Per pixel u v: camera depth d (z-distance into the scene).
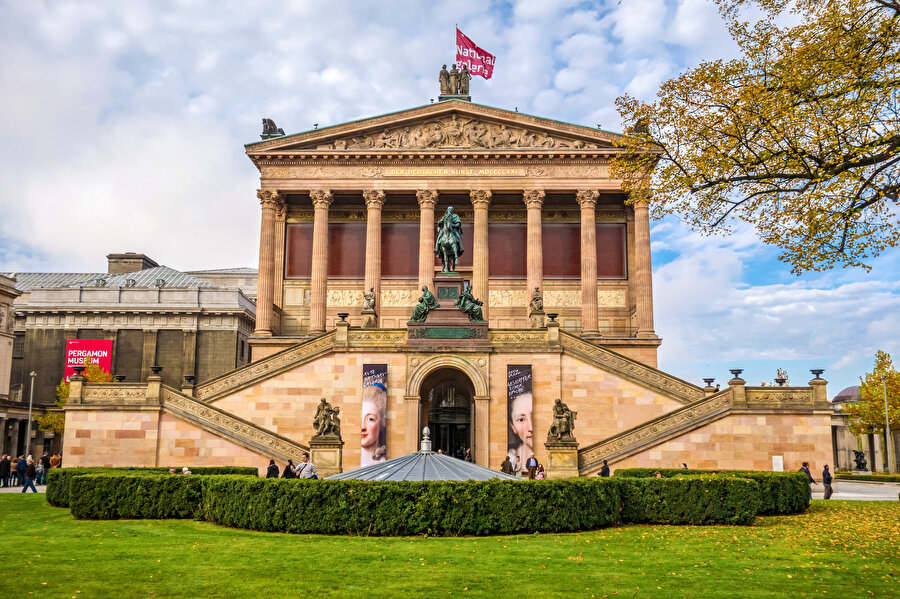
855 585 15.62
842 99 21.58
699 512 25.02
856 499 36.81
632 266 70.50
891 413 78.19
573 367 45.97
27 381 85.06
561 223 72.50
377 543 19.92
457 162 68.69
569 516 22.58
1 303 84.31
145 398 41.28
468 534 21.61
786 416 40.38
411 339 46.09
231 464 40.16
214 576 15.67
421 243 67.69
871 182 21.06
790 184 24.41
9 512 28.23
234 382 46.91
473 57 74.31
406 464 24.52
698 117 23.78
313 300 66.88
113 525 24.02
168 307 85.25
